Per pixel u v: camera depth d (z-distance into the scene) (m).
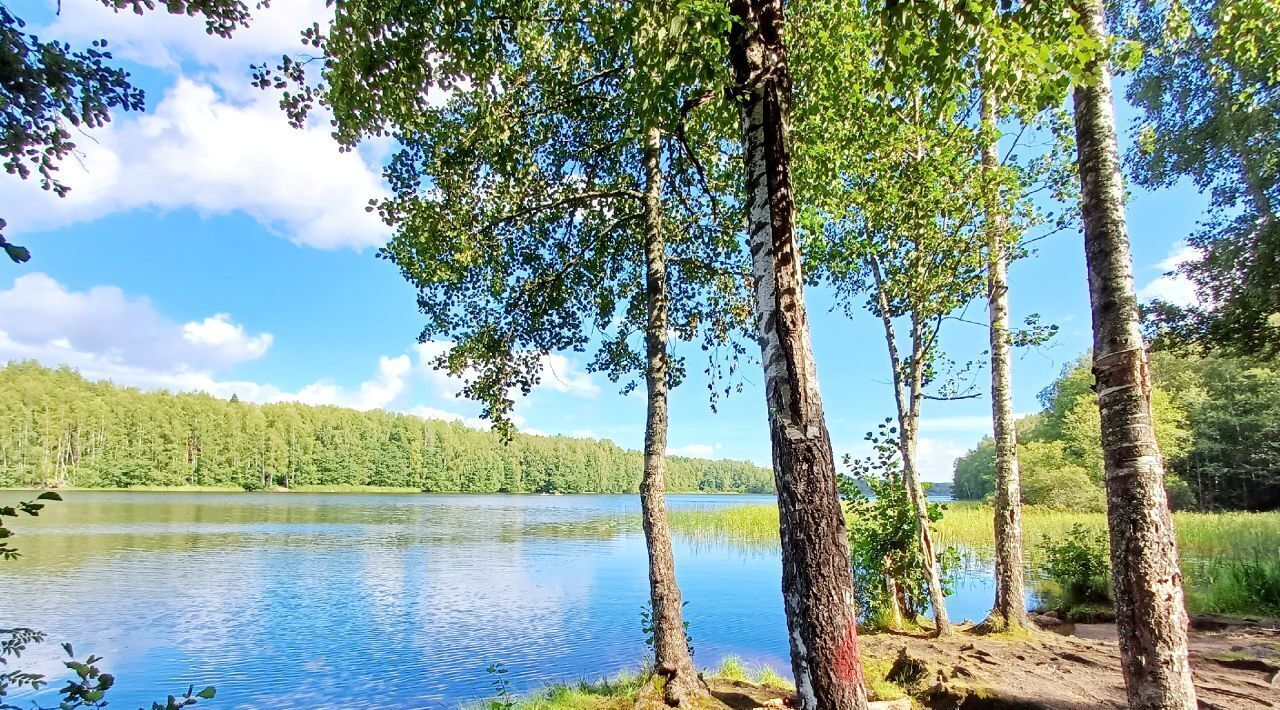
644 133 6.05
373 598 16.22
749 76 4.05
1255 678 6.03
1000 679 5.99
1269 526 20.77
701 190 8.02
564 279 8.74
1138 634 3.83
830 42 6.07
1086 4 4.41
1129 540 3.93
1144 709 3.74
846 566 3.71
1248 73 9.91
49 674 9.95
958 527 24.52
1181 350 14.00
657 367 7.38
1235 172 11.77
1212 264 12.56
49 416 71.94
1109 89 4.43
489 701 8.06
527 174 7.45
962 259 8.23
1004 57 3.66
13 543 25.09
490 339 8.52
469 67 5.09
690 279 9.11
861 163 8.09
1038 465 38.44
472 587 17.88
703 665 9.83
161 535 29.16
